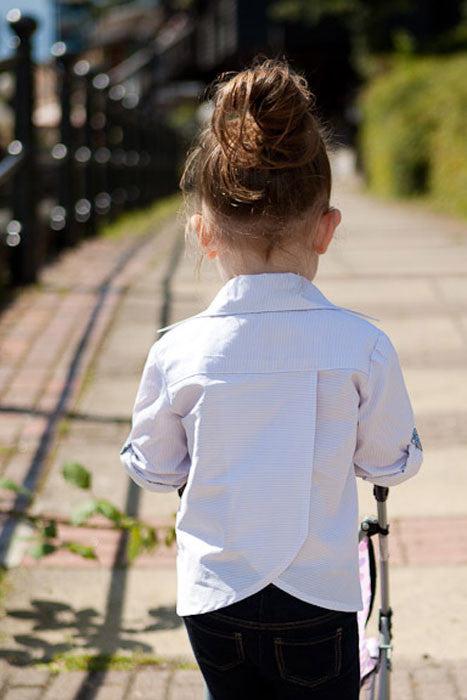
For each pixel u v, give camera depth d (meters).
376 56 33.12
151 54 43.44
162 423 2.20
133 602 4.08
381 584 2.76
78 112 13.90
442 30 37.97
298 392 2.08
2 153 10.97
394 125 23.72
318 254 2.19
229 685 2.25
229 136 2.02
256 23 41.09
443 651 3.65
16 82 9.10
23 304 8.91
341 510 2.14
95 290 9.55
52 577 4.27
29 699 3.37
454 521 4.69
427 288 9.69
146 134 21.28
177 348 2.18
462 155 17.58
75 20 73.62
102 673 3.55
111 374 6.89
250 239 2.09
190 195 2.25
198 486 2.12
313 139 2.04
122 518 4.19
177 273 10.59
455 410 6.10
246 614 2.08
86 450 5.56
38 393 6.49
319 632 2.09
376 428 2.16
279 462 2.07
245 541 2.07
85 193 13.87
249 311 2.12
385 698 2.62
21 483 5.11
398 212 19.22
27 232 9.53
